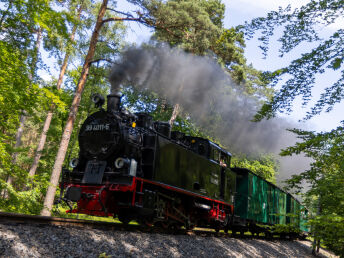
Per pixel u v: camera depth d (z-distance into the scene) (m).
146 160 7.92
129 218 7.83
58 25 8.78
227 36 6.00
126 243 5.80
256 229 15.52
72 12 10.62
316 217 7.10
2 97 8.45
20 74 8.52
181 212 9.23
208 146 11.17
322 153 6.75
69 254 4.50
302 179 7.53
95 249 4.98
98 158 7.66
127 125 7.93
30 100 9.11
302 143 6.50
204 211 10.68
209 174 10.95
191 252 6.86
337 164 6.79
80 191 7.06
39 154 17.02
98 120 7.99
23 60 9.16
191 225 10.20
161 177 8.06
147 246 6.09
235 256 8.31
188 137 11.03
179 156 9.02
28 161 19.05
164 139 8.39
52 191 9.91
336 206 8.32
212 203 11.15
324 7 5.09
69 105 16.17
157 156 7.95
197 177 10.01
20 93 8.76
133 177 6.93
